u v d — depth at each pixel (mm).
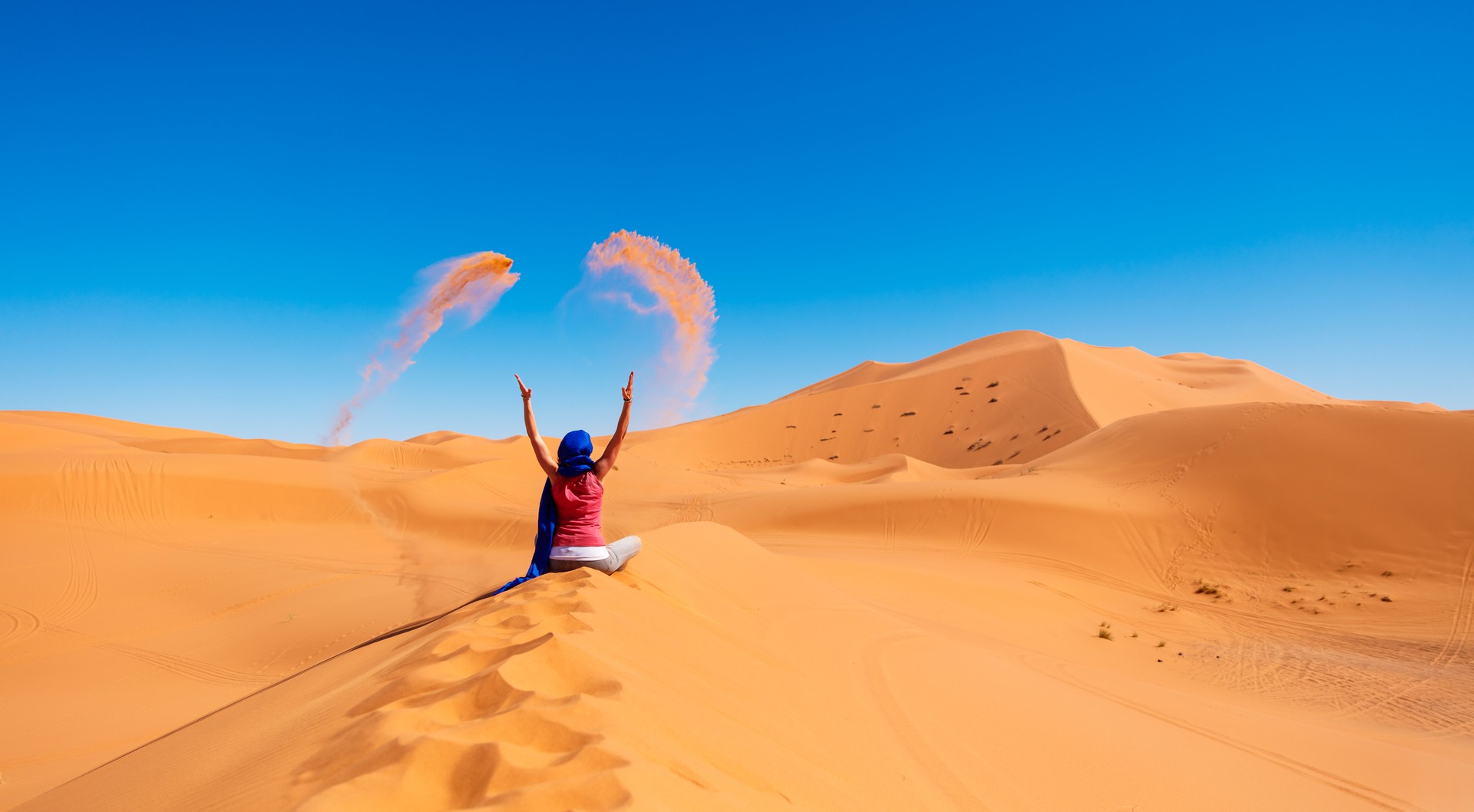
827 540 32844
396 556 29531
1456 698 14648
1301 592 25297
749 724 4090
